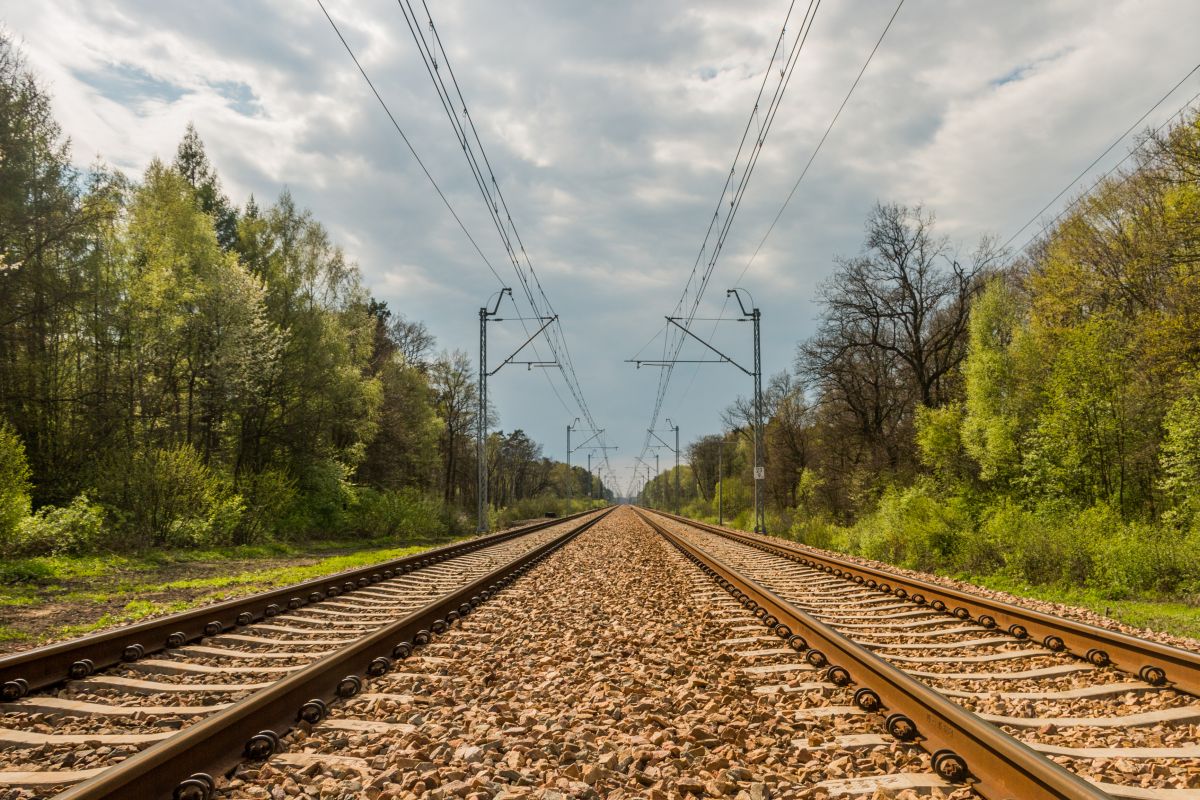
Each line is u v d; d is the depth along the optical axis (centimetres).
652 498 14288
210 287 2855
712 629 806
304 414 3512
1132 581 1347
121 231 2652
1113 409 2105
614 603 1010
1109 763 399
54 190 2316
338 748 426
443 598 896
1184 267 1961
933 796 353
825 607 986
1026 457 2295
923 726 438
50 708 509
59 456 2383
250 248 3678
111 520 2164
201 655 689
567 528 3756
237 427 3297
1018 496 2441
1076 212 2756
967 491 2681
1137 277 2428
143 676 606
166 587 1340
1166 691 550
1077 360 2141
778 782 375
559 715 490
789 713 495
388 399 4697
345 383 3678
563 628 820
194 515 2308
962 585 1255
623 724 466
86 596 1211
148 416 2725
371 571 1295
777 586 1212
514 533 3034
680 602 1018
